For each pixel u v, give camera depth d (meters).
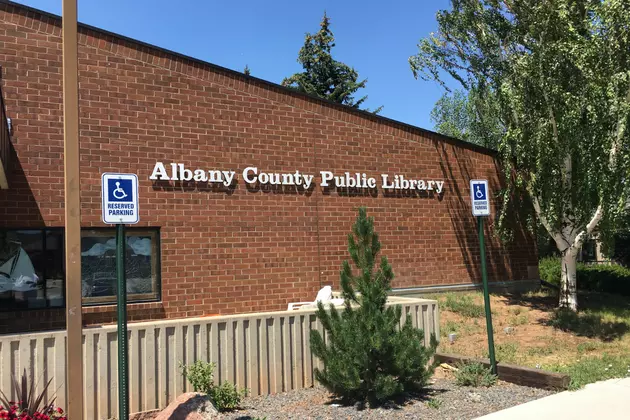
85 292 10.31
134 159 10.79
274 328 7.84
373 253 7.41
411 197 14.45
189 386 7.02
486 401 7.08
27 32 10.02
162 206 10.99
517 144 12.85
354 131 13.66
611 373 8.45
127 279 10.66
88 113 10.45
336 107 13.41
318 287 12.61
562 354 9.93
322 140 13.13
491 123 14.77
